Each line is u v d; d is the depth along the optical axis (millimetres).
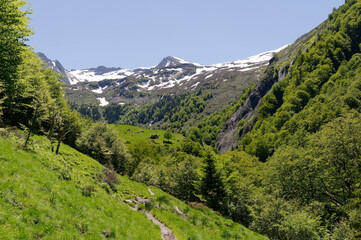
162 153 176250
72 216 12711
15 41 27609
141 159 110125
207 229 22688
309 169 45750
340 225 29672
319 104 113062
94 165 44438
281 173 51656
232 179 51500
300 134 84312
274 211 32844
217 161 48156
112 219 16047
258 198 44375
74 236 10859
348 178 41344
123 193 32031
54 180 16797
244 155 111250
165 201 30812
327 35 182125
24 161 16828
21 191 11664
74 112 63969
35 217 10344
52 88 55250
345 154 42281
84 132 68312
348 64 138000
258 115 179625
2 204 9820
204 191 47188
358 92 102438
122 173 83500
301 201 43375
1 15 25047
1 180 11820
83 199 16547
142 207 25891
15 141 21250
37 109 26297
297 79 162375
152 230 18078
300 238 26375
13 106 42562
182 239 17906
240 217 47625
